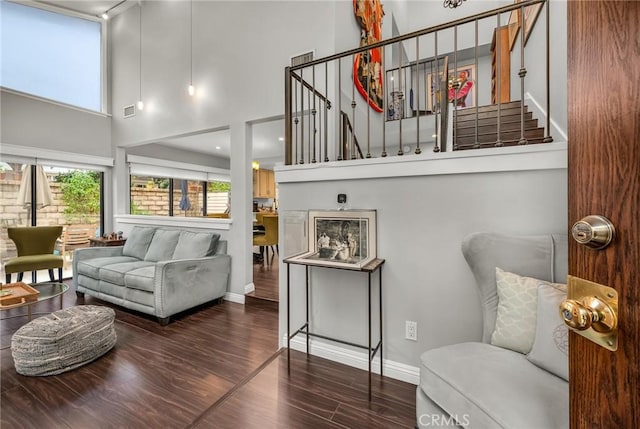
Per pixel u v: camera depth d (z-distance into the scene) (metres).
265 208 8.78
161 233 3.88
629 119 0.46
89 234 4.76
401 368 1.89
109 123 4.88
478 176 1.67
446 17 6.93
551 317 1.18
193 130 3.97
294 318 2.27
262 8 3.48
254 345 2.44
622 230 0.47
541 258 1.42
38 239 3.88
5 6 3.98
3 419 1.56
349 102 3.53
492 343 1.38
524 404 0.98
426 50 7.08
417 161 1.79
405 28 6.93
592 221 0.49
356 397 1.74
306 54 3.23
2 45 3.95
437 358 1.29
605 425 0.49
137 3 4.54
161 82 4.30
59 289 2.96
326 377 1.93
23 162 4.02
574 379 0.54
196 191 7.10
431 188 1.79
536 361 1.18
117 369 2.06
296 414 1.60
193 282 3.10
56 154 4.26
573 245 0.54
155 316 2.86
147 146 5.77
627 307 0.46
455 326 1.74
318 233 2.05
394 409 1.63
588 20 0.52
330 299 2.12
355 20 3.71
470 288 1.70
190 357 2.23
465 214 1.70
